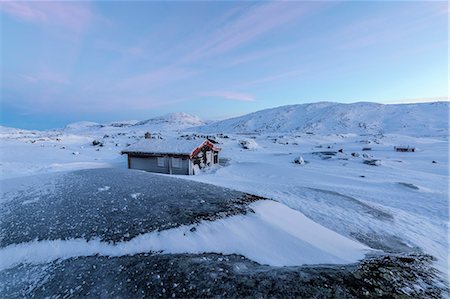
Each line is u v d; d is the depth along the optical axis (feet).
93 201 46.68
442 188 86.74
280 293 20.74
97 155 175.73
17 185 59.06
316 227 42.04
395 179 103.09
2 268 28.76
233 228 35.88
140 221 37.55
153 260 27.48
